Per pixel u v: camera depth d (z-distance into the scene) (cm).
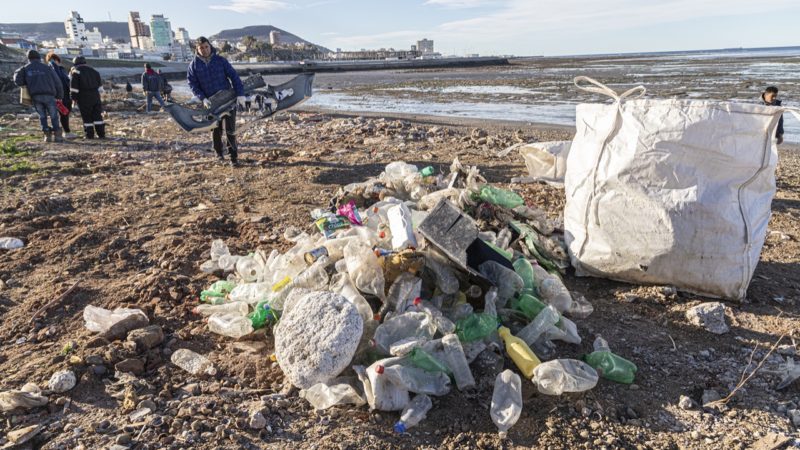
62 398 259
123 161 839
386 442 235
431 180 511
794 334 317
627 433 240
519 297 319
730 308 348
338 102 2458
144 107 1812
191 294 368
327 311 267
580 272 397
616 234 367
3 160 834
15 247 455
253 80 777
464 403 259
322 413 252
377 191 508
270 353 300
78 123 1375
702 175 337
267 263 373
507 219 422
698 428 243
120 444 229
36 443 232
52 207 571
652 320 337
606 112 377
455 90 3147
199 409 253
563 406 256
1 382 269
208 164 809
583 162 388
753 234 340
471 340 289
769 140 327
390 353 266
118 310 333
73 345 302
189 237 477
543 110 1891
